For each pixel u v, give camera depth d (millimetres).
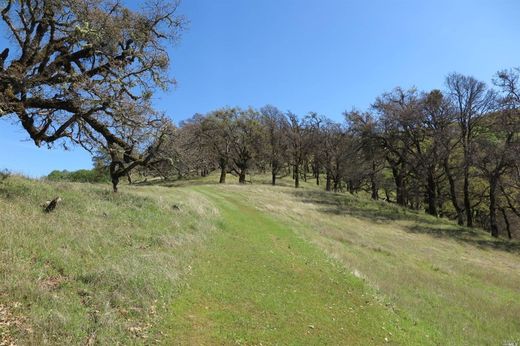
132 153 18984
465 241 29578
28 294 7602
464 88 37375
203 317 8594
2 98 13414
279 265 13922
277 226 23000
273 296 10594
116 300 8258
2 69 14539
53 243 10461
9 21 14789
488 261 24406
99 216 14734
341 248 20469
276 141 63000
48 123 15852
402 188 48875
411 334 9859
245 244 16672
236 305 9570
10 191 14812
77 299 7973
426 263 21422
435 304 14031
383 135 43938
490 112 36562
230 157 60688
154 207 18203
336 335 8789
